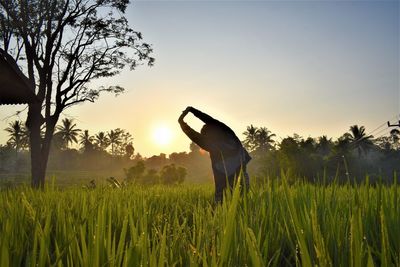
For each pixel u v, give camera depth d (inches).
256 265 43.3
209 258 51.0
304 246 42.8
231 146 195.8
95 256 47.0
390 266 43.7
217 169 194.2
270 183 88.8
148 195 178.4
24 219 87.5
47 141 1168.2
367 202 80.5
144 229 51.9
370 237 70.3
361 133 4318.4
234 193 49.3
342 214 79.6
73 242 57.5
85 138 6889.8
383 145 4252.0
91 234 52.2
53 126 1190.3
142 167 1359.5
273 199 85.4
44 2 1104.2
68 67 1217.4
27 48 1131.3
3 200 124.7
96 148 6929.1
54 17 1151.6
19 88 462.9
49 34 1164.5
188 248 56.9
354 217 45.6
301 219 70.3
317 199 84.4
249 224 72.9
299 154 1512.1
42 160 1144.2
